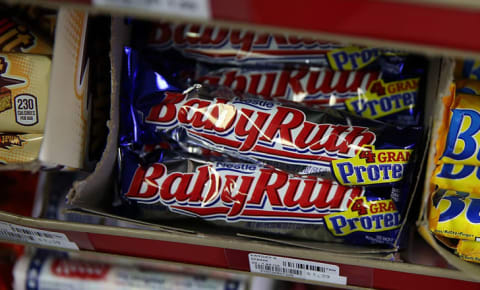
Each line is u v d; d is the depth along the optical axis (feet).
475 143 2.27
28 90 2.32
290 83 2.82
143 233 2.27
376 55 2.77
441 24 1.42
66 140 2.26
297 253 2.21
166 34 2.87
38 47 2.46
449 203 2.30
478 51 1.48
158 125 2.60
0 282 3.18
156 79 2.58
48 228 2.38
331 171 2.46
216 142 2.57
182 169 2.58
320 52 2.82
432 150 2.02
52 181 3.15
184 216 2.57
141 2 1.53
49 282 3.03
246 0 1.46
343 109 2.77
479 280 2.04
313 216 2.48
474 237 2.21
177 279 3.00
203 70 2.91
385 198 2.44
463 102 2.32
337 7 1.44
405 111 2.73
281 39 2.83
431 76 2.51
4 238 2.62
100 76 2.56
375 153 2.42
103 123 2.65
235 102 2.57
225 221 2.54
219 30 2.84
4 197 3.10
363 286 2.33
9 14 2.60
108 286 3.00
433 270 2.09
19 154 2.38
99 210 2.44
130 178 2.58
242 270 2.45
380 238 2.42
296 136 2.50
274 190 2.50
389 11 1.42
